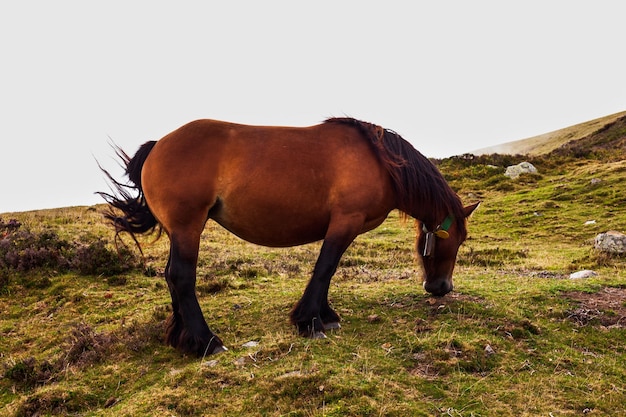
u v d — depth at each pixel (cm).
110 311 698
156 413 385
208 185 466
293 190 469
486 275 794
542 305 565
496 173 2372
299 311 490
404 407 367
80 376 493
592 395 393
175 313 516
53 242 937
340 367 419
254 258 1041
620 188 1795
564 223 1538
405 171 511
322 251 482
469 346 453
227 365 443
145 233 574
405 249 1264
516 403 380
